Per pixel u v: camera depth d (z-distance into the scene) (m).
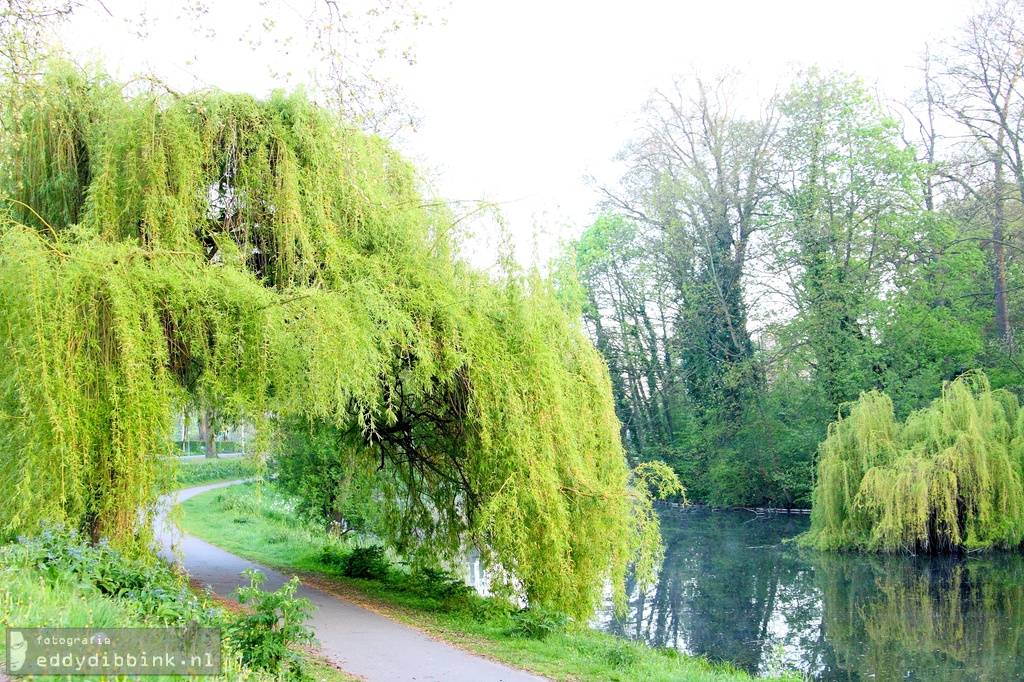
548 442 12.16
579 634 12.12
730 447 42.41
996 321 36.94
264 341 9.33
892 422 27.89
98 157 10.11
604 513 12.88
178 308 9.19
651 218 44.78
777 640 16.67
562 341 13.22
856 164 36.25
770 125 41.31
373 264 11.26
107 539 8.62
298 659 7.29
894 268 37.34
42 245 8.50
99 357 8.59
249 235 11.01
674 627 18.00
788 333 38.72
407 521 15.84
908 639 16.38
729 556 27.34
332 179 11.26
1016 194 35.47
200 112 10.73
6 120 9.82
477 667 8.93
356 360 9.70
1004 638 16.25
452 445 14.27
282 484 23.48
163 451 8.79
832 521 27.47
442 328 11.62
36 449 7.97
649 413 48.56
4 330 7.95
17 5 9.69
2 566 6.89
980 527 24.67
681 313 44.31
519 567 12.47
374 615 12.03
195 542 20.56
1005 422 26.03
